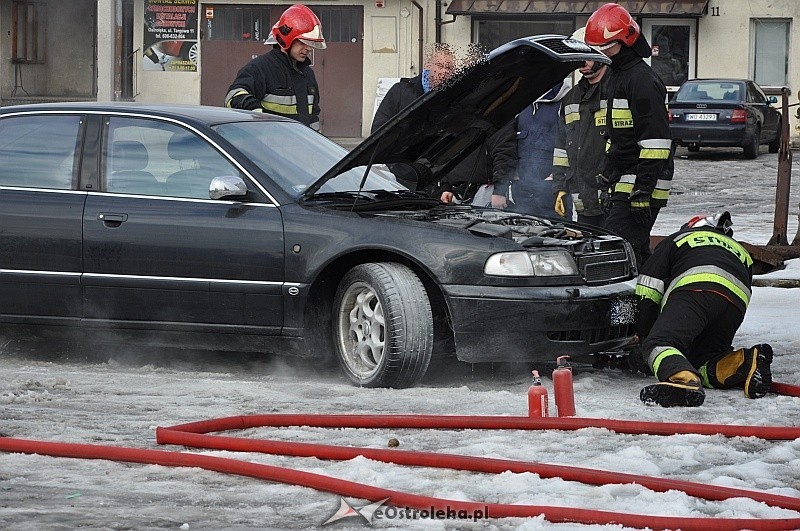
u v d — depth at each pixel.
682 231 8.60
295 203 8.80
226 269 8.77
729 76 38.62
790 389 8.05
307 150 9.60
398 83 11.73
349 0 38.59
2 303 9.30
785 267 14.62
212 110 9.76
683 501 5.32
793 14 38.06
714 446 6.50
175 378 8.72
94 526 5.06
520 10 37.81
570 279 8.46
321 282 8.73
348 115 39.09
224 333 8.85
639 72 9.79
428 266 8.30
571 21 38.81
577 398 7.94
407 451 6.10
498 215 9.54
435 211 9.34
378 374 8.29
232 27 39.16
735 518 5.04
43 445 6.27
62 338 9.26
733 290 8.22
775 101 33.81
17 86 41.56
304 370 9.25
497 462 5.86
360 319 8.52
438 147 9.74
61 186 9.30
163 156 9.20
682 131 33.38
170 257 8.88
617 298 8.61
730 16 38.38
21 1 41.38
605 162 10.39
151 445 6.54
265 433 6.83
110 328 9.10
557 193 11.25
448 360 9.54
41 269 9.19
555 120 12.27
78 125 9.46
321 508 5.33
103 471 5.98
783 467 6.10
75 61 41.66
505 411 7.48
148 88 39.44
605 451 6.41
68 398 7.86
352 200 9.09
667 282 8.48
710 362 8.23
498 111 9.64
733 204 23.42
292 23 11.86
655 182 9.81
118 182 9.20
